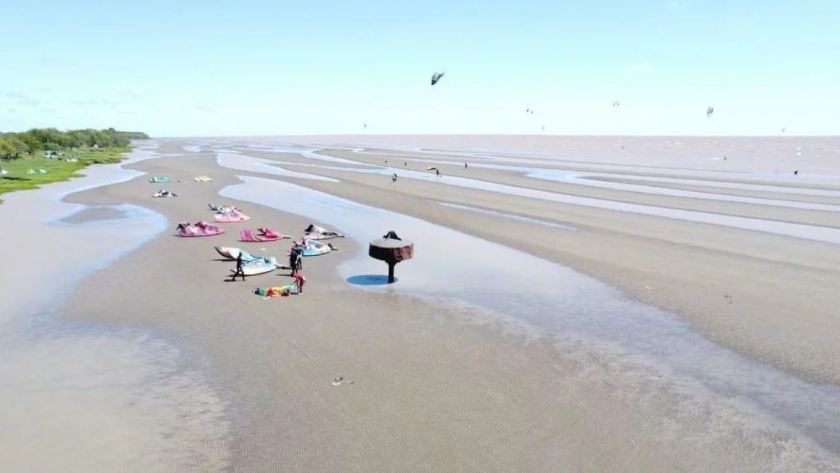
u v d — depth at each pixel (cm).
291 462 1012
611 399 1274
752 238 3114
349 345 1559
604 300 2003
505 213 3925
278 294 1992
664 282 2227
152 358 1466
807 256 2688
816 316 1839
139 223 3381
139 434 1107
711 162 10269
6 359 1457
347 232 3195
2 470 981
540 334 1672
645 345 1602
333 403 1232
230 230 3166
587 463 1024
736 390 1336
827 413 1237
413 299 1984
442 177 6725
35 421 1154
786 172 7862
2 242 2797
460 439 1093
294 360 1458
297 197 4675
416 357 1485
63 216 3622
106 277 2191
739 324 1767
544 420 1173
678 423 1177
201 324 1709
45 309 1834
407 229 3316
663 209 4197
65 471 983
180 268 2331
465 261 2548
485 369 1419
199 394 1274
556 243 2939
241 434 1106
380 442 1078
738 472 1013
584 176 7019
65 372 1385
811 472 1020
